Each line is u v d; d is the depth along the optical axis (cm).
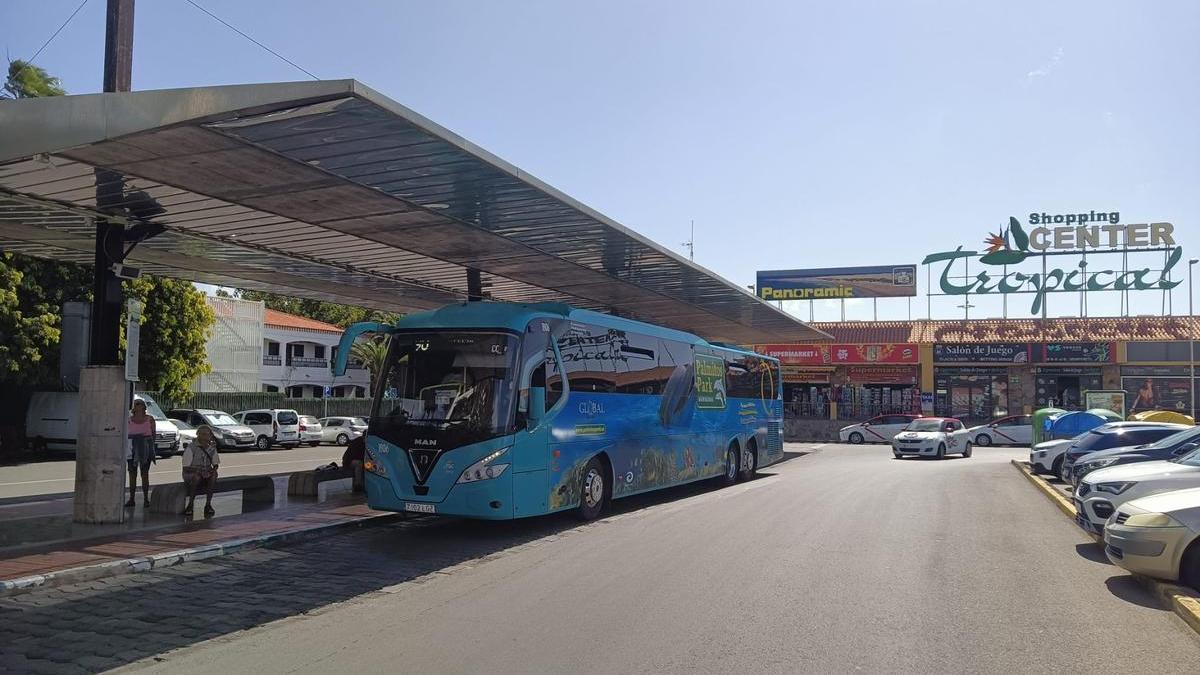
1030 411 4391
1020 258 4678
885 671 581
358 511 1370
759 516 1362
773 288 5222
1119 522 862
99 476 1220
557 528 1278
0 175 1011
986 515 1372
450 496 1159
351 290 2075
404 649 640
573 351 1358
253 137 895
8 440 2920
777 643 645
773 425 2359
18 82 2767
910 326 4891
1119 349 4234
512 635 675
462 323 1238
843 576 889
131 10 1124
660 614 735
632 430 1526
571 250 1547
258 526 1202
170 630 704
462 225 1334
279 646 653
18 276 2636
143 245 1480
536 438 1227
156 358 3203
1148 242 4528
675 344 1748
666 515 1408
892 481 1994
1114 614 740
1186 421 2750
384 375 1248
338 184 1088
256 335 5003
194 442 1308
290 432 3888
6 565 917
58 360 2833
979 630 684
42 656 630
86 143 883
